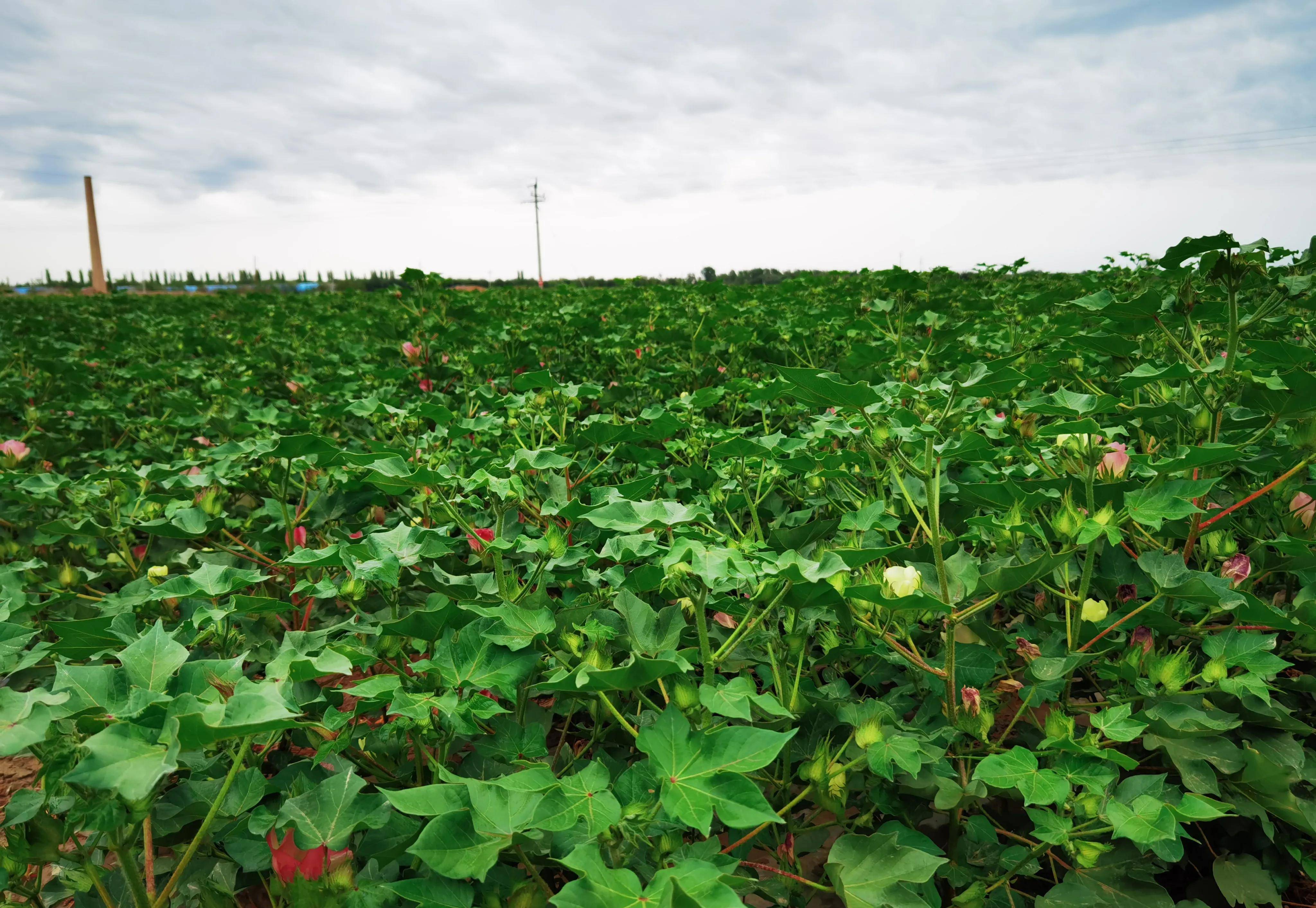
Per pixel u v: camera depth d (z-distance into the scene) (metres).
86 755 1.05
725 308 6.52
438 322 6.30
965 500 2.24
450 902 1.19
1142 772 2.03
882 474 2.58
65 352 7.75
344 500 2.93
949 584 1.83
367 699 1.47
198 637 1.76
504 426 3.75
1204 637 1.82
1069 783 1.46
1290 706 2.02
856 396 1.77
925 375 3.84
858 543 1.93
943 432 2.72
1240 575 2.02
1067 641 1.99
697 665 1.92
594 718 1.95
